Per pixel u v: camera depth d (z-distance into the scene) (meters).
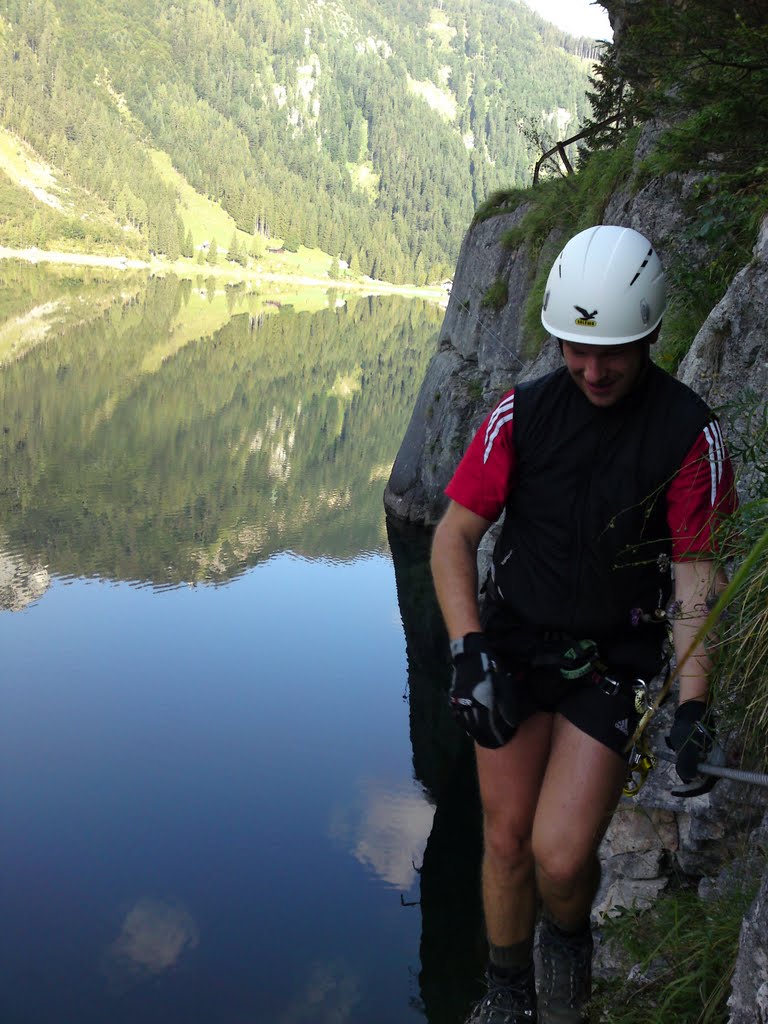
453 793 7.51
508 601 2.38
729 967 2.80
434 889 6.20
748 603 2.63
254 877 6.31
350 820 7.08
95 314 60.88
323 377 38.31
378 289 195.25
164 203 197.75
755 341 4.00
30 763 7.74
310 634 11.10
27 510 16.91
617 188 8.88
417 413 17.17
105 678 9.60
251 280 169.50
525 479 2.33
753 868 3.15
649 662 2.31
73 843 6.62
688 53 5.14
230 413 28.55
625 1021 2.96
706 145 5.61
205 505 17.94
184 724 8.57
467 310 15.68
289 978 5.34
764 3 4.85
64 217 170.25
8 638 10.66
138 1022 4.94
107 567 13.63
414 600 12.58
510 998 2.40
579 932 2.38
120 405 28.62
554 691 2.31
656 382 2.27
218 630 11.15
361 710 9.02
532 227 13.17
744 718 2.78
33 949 5.50
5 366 34.59
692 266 6.06
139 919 5.85
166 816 7.02
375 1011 5.07
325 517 17.34
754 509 2.65
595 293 2.13
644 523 2.25
